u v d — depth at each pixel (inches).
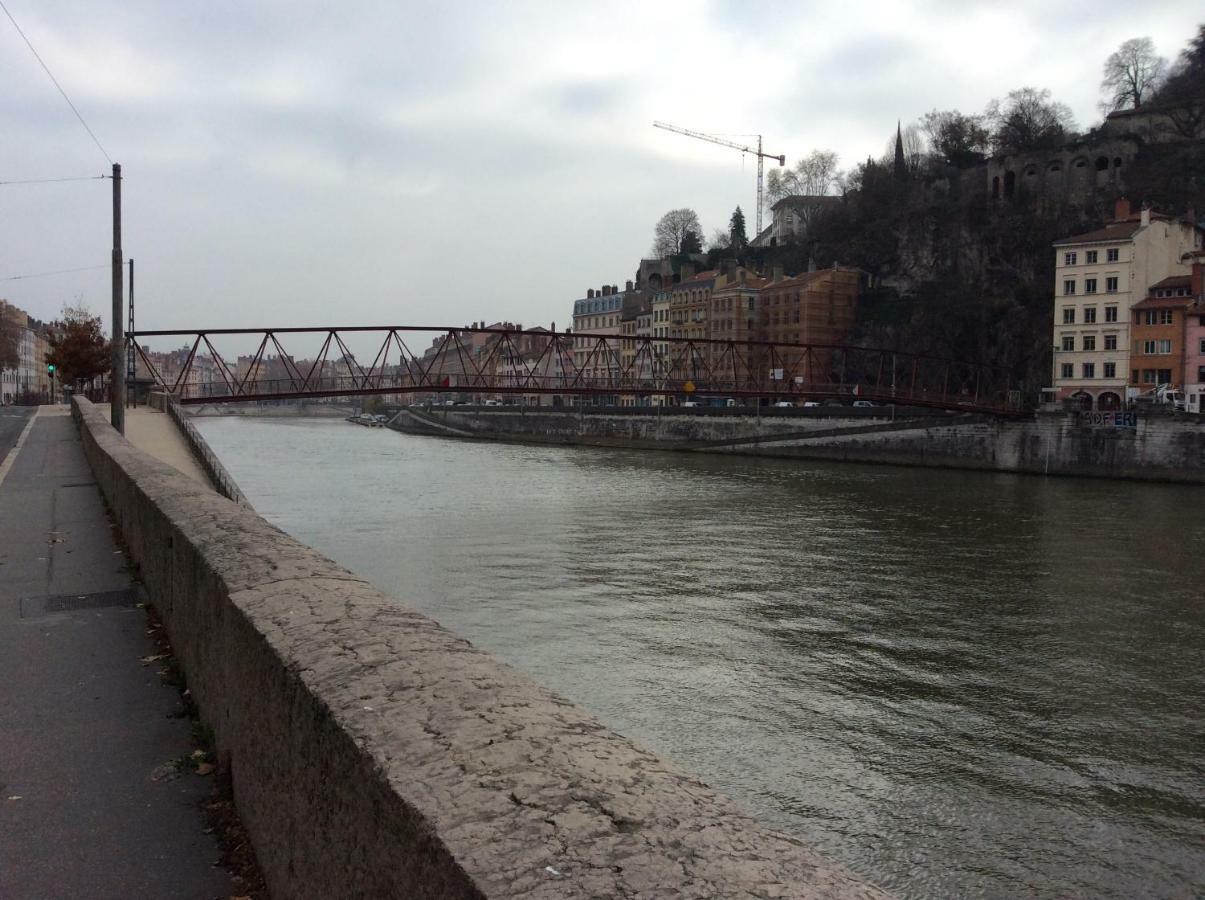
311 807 118.6
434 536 1565.0
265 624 150.9
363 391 2283.5
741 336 5502.0
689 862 75.4
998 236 4763.8
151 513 340.2
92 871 153.8
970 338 4478.3
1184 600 1127.6
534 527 1673.2
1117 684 818.8
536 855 76.7
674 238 7613.2
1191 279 3292.3
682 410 4020.7
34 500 718.5
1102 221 4411.9
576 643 917.8
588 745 100.4
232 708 175.2
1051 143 5123.0
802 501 2117.4
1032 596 1142.3
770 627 985.5
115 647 297.0
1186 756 666.8
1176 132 4697.3
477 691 116.2
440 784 90.2
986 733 703.1
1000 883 501.4
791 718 725.3
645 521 1761.8
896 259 5472.4
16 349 5585.6
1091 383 3550.7
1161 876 509.0
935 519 1824.6
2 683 260.7
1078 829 560.1
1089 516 1888.5
